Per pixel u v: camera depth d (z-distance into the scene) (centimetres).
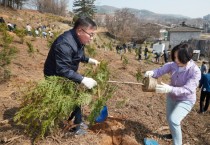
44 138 394
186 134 527
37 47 1411
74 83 377
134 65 1446
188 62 419
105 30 6297
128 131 474
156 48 4047
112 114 545
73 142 397
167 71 447
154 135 489
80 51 381
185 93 413
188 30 5778
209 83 667
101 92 426
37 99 368
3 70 735
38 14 6425
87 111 519
